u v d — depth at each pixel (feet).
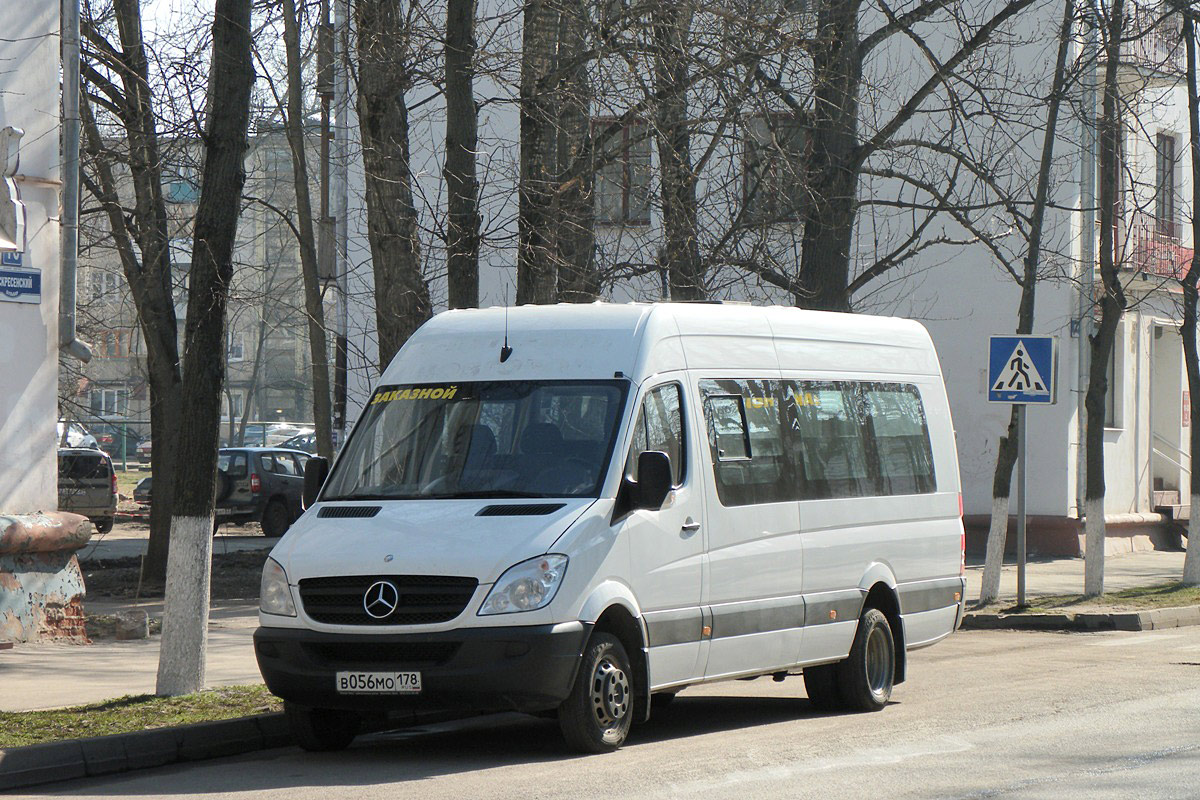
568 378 63.67
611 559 59.26
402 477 62.95
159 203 135.95
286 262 282.15
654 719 72.08
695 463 64.85
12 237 92.99
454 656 56.08
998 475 127.54
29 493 95.71
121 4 131.64
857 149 123.65
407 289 96.78
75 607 97.76
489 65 104.68
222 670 82.58
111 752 58.59
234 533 233.96
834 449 74.54
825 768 55.47
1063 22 132.77
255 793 52.24
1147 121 198.49
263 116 126.00
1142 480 199.93
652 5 100.73
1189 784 51.65
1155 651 99.76
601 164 103.30
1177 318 206.18
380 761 59.57
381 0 97.25
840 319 78.23
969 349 183.32
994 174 137.69
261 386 458.91
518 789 51.44
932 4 125.80
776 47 105.60
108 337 182.80
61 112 103.91
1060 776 53.31
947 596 82.02
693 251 109.40
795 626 69.62
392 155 97.04
